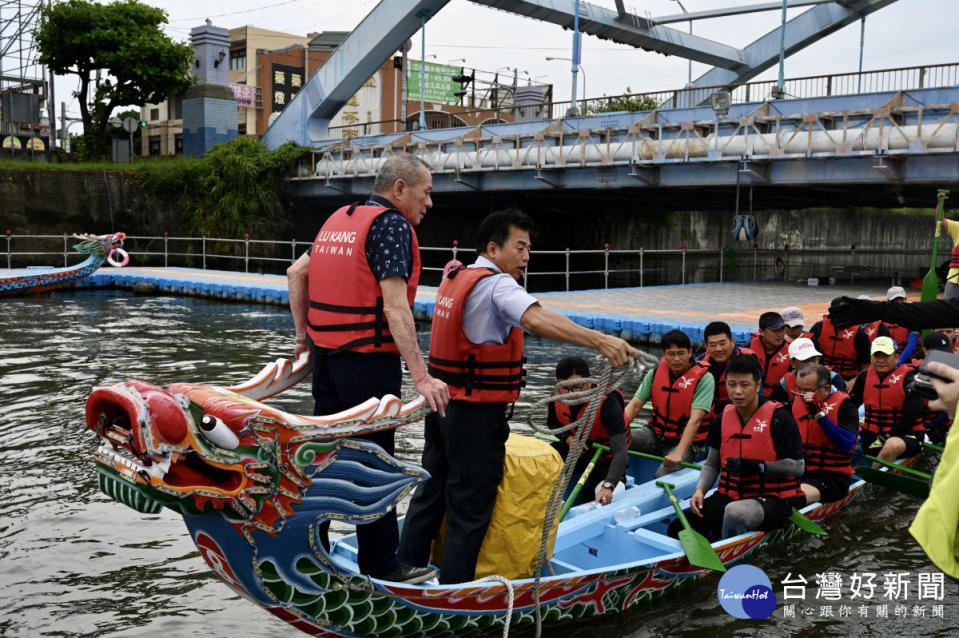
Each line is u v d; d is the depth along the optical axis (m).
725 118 21.61
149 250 29.30
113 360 11.88
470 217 37.31
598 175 22.28
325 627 3.48
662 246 41.75
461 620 3.79
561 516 5.02
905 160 17.86
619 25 33.22
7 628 4.18
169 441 2.85
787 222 44.34
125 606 4.46
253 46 49.47
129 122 33.88
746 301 18.09
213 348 13.16
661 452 6.21
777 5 35.50
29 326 15.45
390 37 28.84
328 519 3.28
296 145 30.50
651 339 13.97
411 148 27.27
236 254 28.72
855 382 7.29
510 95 47.78
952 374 2.11
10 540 5.26
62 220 27.52
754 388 5.07
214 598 4.60
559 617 4.13
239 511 3.02
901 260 44.06
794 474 5.06
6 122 36.16
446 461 4.01
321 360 3.62
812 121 18.45
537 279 31.66
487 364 3.69
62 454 7.11
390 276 3.30
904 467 6.41
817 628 4.34
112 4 33.91
